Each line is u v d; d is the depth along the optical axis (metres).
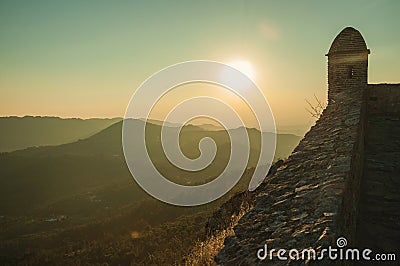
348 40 14.20
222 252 3.74
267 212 4.35
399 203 7.55
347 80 14.11
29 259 47.56
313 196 4.39
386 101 12.70
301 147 6.86
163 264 14.80
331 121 8.54
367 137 11.01
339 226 3.79
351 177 5.56
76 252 44.91
